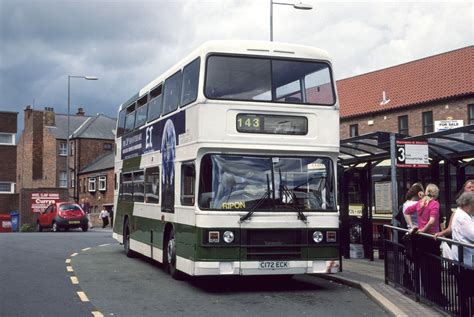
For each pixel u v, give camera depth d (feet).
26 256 54.39
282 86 35.04
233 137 33.68
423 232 28.25
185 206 35.50
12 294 33.19
